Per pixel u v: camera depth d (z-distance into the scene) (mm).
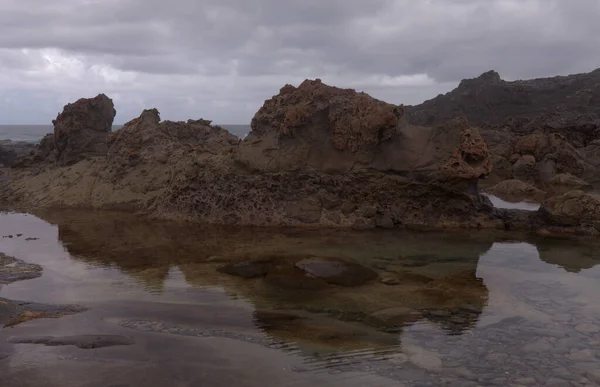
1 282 7625
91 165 17359
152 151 16312
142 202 14594
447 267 8453
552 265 8578
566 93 41062
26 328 5801
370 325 5941
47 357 5039
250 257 9094
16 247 10039
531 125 28859
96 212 14391
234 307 6551
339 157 12648
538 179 20562
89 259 9070
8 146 33219
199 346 5324
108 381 4559
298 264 8406
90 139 19203
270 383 4527
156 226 12234
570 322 5977
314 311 6418
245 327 5871
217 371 4758
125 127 17094
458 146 11977
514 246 9984
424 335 5641
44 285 7512
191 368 4816
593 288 7285
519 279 7766
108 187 15664
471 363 4945
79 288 7371
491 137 25891
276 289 7301
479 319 6105
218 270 8297
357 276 7840
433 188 12039
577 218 11195
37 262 8875
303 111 12734
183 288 7363
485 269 8328
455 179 11781
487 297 6918
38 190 16797
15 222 12875
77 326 5875
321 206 12273
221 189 12898
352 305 6629
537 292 7125
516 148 23375
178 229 11836
